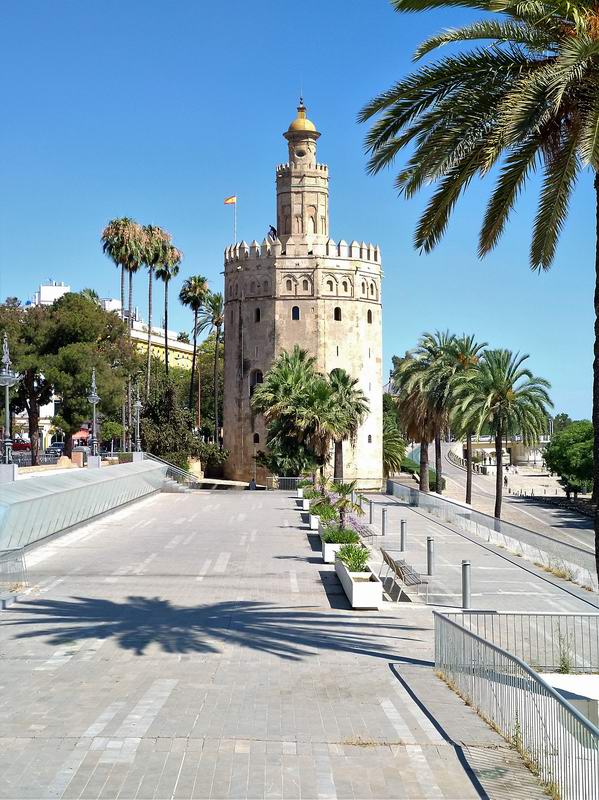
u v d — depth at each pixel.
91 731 12.91
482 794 10.67
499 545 37.72
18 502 32.31
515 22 16.97
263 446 92.19
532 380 57.38
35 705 14.36
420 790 10.79
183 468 87.06
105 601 24.33
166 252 94.12
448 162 18.06
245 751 12.09
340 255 92.56
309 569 30.23
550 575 29.75
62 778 11.03
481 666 14.06
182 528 43.53
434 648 18.27
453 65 17.67
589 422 103.75
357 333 93.06
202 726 13.23
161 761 11.66
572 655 18.73
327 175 95.88
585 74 16.34
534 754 11.66
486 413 56.78
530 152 18.25
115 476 50.38
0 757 11.77
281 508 55.22
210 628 20.91
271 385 71.50
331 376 74.69
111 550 35.09
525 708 12.18
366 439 92.88
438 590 26.70
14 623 21.27
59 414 73.69
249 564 31.34
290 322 91.88
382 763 11.69
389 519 48.78
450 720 13.69
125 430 91.62
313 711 14.14
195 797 10.49
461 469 145.12
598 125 15.30
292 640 19.75
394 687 15.79
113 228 88.12
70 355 71.31
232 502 60.00
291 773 11.29
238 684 15.86
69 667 17.05
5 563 25.38
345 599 24.92
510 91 17.09
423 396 65.62
